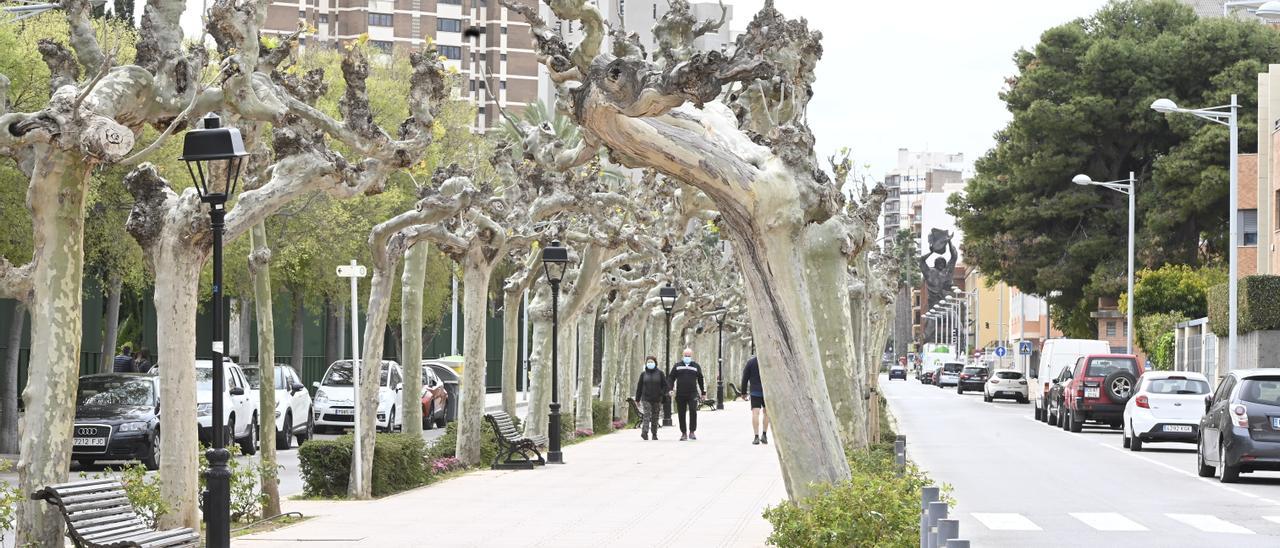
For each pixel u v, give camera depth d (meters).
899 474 16.66
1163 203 67.94
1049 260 70.31
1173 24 72.12
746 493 22.25
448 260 54.78
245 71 13.85
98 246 32.62
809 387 13.48
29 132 11.89
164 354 14.62
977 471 28.38
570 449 34.09
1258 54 69.31
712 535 16.75
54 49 12.89
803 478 13.42
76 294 12.62
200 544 15.37
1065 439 40.69
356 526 17.61
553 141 23.22
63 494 11.82
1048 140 70.00
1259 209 59.41
